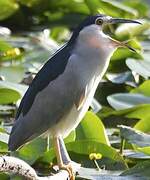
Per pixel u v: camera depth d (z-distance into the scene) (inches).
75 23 759.7
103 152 423.2
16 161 341.4
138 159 430.3
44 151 429.1
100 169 414.0
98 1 741.9
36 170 419.2
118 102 522.0
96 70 420.5
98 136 448.8
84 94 416.5
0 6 740.0
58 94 414.3
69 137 443.5
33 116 414.3
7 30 699.4
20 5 755.4
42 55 620.1
